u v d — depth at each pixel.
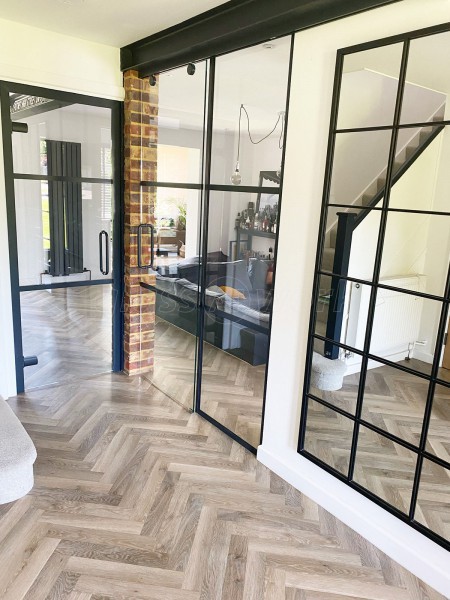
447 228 1.81
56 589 1.85
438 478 1.96
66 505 2.33
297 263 2.37
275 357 2.58
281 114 2.39
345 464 2.29
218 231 2.95
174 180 3.28
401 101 1.87
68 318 3.67
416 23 1.79
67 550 2.04
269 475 2.65
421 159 1.85
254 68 2.51
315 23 2.09
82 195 3.50
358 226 2.09
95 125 3.44
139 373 3.98
